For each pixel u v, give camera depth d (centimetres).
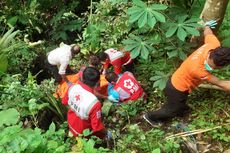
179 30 425
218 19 454
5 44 587
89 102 407
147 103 487
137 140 418
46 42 716
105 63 523
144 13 417
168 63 515
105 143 430
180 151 398
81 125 425
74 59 595
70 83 514
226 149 405
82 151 345
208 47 403
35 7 701
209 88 470
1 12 709
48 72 627
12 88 471
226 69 485
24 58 622
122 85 482
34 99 442
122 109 476
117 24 575
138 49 447
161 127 446
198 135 422
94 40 583
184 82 414
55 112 479
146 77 524
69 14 671
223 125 427
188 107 459
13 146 299
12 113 356
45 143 325
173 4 512
